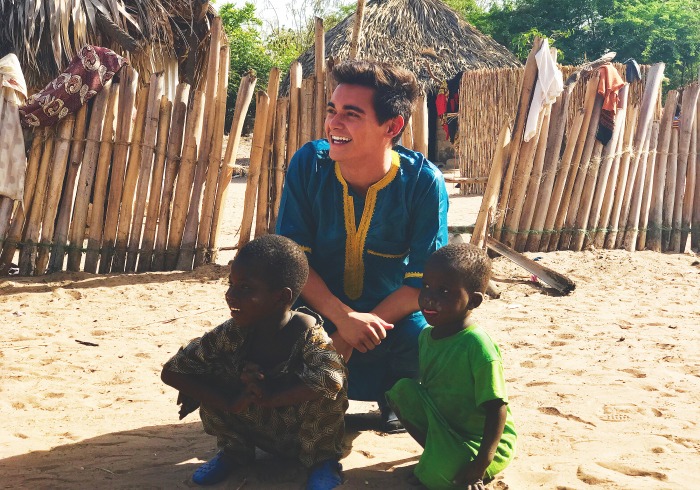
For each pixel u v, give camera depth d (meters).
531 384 4.34
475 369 2.82
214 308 6.58
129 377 4.62
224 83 8.02
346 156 3.38
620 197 9.26
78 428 3.73
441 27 21.94
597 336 5.53
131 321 6.12
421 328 3.58
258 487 3.00
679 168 9.62
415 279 3.48
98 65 7.62
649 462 3.17
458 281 2.85
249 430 3.07
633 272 8.20
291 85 8.29
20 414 3.95
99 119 7.69
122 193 7.86
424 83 20.89
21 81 7.60
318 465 3.02
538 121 8.50
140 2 10.06
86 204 7.75
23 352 5.11
